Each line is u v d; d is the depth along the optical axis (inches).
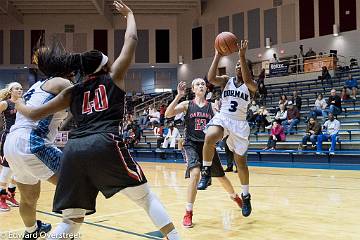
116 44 935.0
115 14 936.3
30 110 87.7
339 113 475.5
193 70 914.7
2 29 924.6
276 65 718.5
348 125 469.7
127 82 976.3
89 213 87.7
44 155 107.3
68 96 88.3
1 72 961.5
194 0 865.5
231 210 176.6
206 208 181.8
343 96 526.6
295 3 776.9
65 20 934.4
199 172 153.9
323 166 405.1
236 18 854.5
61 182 83.9
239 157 153.4
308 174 332.8
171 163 502.9
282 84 678.5
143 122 685.3
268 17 810.2
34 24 929.5
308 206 183.5
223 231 138.2
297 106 522.9
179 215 167.2
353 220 152.6
